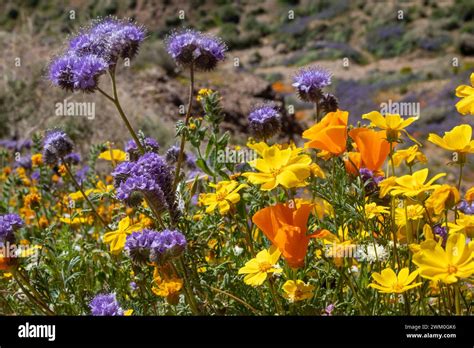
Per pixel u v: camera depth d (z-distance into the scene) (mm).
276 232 2199
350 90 30156
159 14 41188
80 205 4285
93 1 30594
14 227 2701
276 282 2582
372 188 2525
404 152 2559
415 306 2359
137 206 2629
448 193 2238
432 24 39219
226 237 2990
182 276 2475
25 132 9578
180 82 16312
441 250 1895
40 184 4773
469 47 35969
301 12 44938
